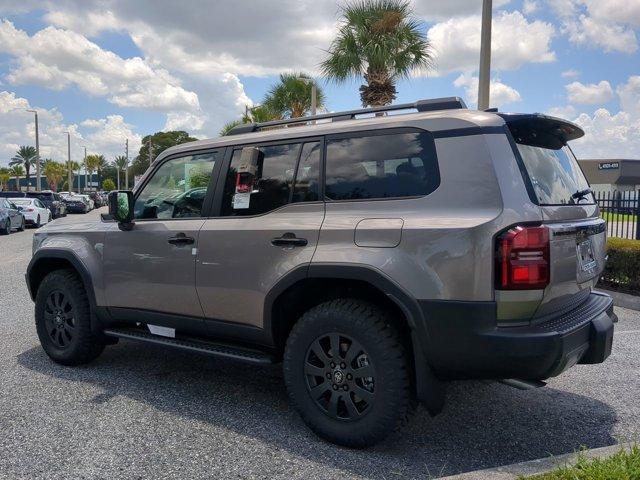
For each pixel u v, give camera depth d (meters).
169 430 3.71
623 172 35.22
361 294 3.56
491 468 3.06
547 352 2.93
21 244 17.77
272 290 3.66
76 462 3.26
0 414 3.96
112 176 128.12
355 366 3.36
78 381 4.69
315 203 3.65
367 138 3.55
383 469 3.19
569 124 3.61
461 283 3.01
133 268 4.50
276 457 3.34
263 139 4.02
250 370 5.01
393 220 3.28
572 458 3.01
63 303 5.04
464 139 3.21
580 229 3.38
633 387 4.57
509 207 3.01
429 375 3.19
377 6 15.71
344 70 16.08
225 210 4.11
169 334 4.43
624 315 7.28
